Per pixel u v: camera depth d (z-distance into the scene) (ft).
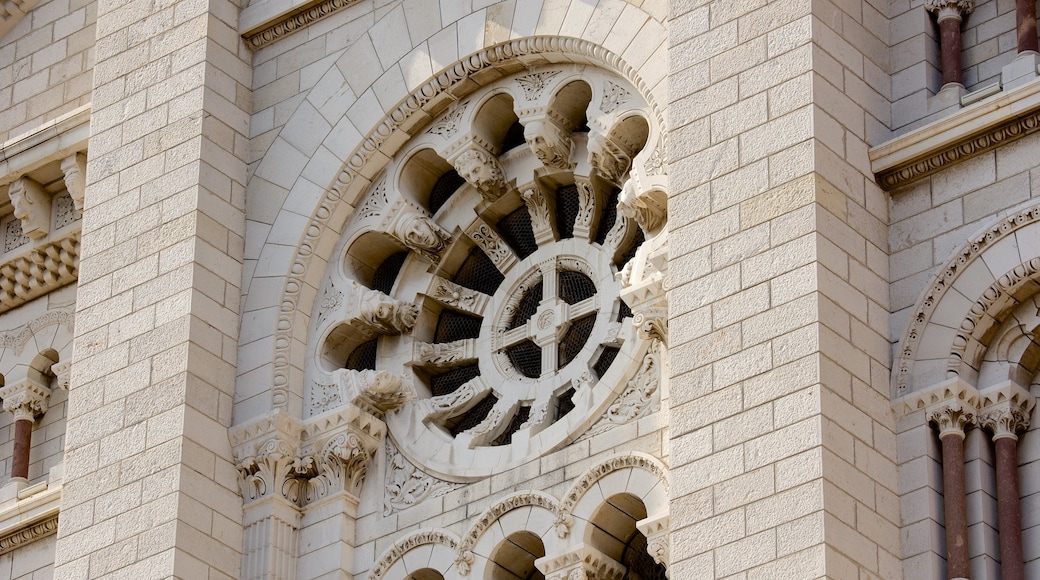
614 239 130.21
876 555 106.32
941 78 120.16
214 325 134.00
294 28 142.41
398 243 136.67
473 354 133.80
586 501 120.88
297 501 130.82
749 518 106.83
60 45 155.12
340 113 138.21
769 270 112.16
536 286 134.31
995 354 112.37
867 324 112.16
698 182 116.88
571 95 132.67
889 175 116.98
